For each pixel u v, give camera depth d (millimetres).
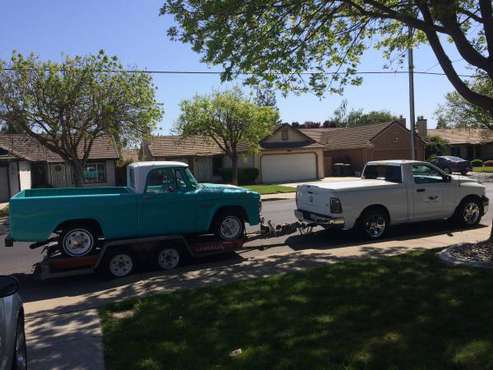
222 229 9727
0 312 3684
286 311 5746
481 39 9891
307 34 10258
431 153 49031
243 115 31656
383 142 43500
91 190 9781
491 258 7695
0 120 20516
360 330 4992
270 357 4418
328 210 10766
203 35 9406
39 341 5285
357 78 10562
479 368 4000
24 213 8180
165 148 38469
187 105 32062
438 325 4980
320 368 4121
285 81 10539
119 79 20844
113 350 4887
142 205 8859
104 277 8867
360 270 7562
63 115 20734
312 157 40500
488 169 42531
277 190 28297
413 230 12109
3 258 11211
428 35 8797
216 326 5387
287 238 11844
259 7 9219
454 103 37656
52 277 8172
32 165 35250
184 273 8539
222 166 39500
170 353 4684
